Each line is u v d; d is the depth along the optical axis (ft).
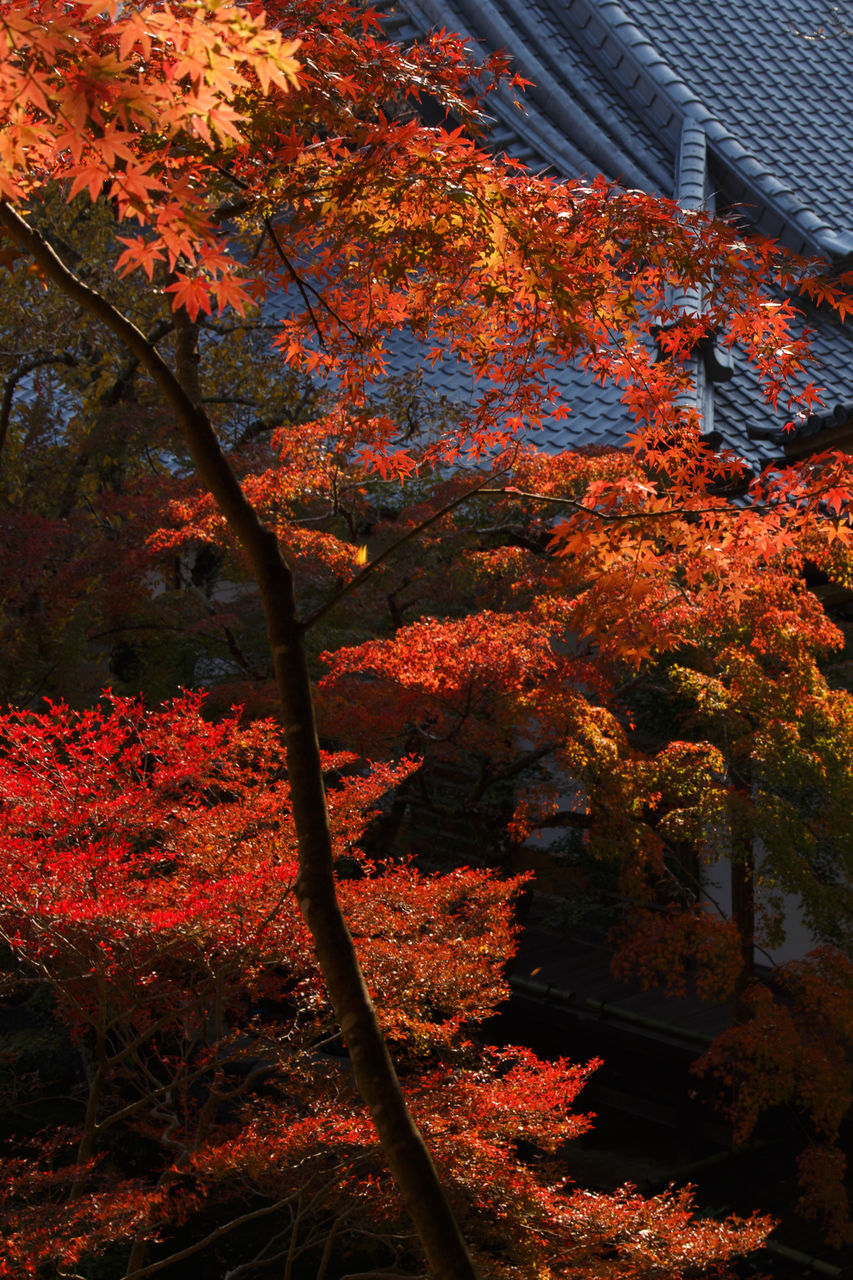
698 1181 27.61
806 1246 24.63
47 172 11.44
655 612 20.77
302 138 12.41
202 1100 22.13
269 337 37.01
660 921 22.20
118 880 14.82
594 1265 13.51
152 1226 12.98
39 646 29.09
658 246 12.80
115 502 28.48
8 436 37.70
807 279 13.26
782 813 21.57
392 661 22.17
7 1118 23.39
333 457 26.03
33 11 7.69
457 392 35.47
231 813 15.75
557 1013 30.37
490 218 11.35
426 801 27.32
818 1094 20.59
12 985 14.93
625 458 25.57
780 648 21.13
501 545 29.17
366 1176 16.29
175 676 33.83
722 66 49.78
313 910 9.71
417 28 47.73
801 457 30.99
